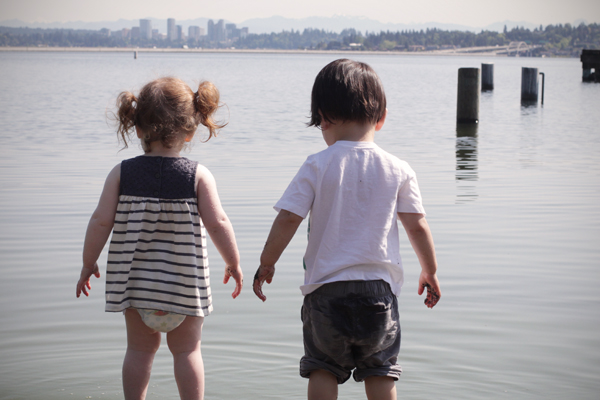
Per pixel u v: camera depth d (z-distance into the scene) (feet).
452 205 19.56
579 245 15.37
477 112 44.65
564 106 58.90
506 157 29.37
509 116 49.70
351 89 7.29
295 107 57.26
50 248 15.20
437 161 28.07
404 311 11.42
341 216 7.17
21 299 12.00
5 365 9.44
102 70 154.51
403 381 8.94
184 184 7.60
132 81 101.40
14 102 59.41
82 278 7.71
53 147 31.73
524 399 8.41
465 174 24.84
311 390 7.38
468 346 10.02
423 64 262.47
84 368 9.43
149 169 7.61
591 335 10.37
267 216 18.16
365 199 7.20
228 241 7.86
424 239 7.45
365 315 7.09
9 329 10.68
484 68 83.92
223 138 35.55
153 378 9.29
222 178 23.68
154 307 7.47
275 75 135.85
